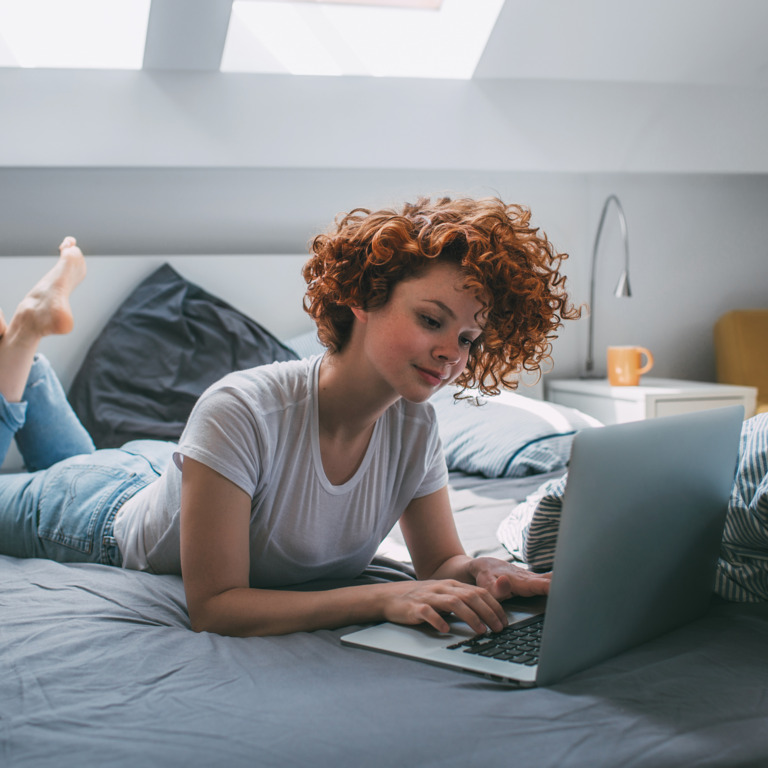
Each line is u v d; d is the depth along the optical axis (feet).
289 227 9.87
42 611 3.39
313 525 3.47
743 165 10.94
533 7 8.85
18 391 6.09
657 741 2.10
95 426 7.77
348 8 9.21
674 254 11.57
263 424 3.22
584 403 9.95
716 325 11.37
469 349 3.18
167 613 3.42
